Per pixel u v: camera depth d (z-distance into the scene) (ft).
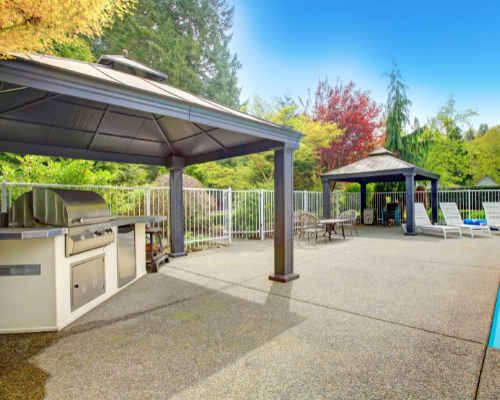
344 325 10.21
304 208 38.78
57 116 14.74
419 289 14.25
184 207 27.14
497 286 14.53
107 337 9.57
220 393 6.61
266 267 19.20
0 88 11.21
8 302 9.96
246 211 33.35
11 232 8.89
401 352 8.32
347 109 65.82
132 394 6.63
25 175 21.83
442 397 6.37
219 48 73.77
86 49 43.93
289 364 7.77
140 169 54.90
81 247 11.33
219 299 13.10
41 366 7.88
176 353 8.45
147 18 58.65
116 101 9.41
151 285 15.37
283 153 15.83
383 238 32.09
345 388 6.72
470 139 93.30
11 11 8.11
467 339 9.07
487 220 34.94
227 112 12.54
